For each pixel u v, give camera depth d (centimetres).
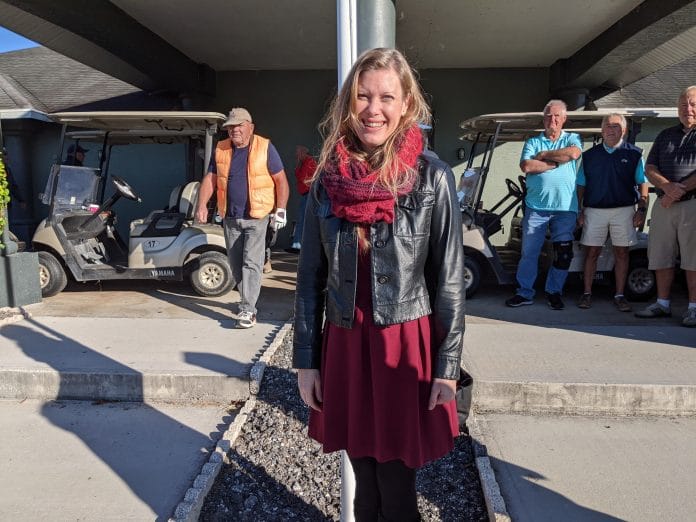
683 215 475
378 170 167
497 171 1003
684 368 380
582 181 549
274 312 553
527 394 354
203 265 610
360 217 169
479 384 355
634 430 334
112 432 336
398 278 171
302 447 313
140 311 558
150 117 600
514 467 293
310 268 190
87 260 649
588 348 422
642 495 269
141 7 723
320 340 192
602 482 280
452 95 1016
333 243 177
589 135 673
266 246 506
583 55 873
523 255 566
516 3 705
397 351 174
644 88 1060
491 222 622
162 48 848
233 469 296
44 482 284
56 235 611
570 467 293
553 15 743
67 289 667
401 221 170
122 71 866
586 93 960
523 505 262
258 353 418
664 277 517
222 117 604
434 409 180
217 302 600
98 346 434
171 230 615
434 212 173
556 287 559
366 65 170
